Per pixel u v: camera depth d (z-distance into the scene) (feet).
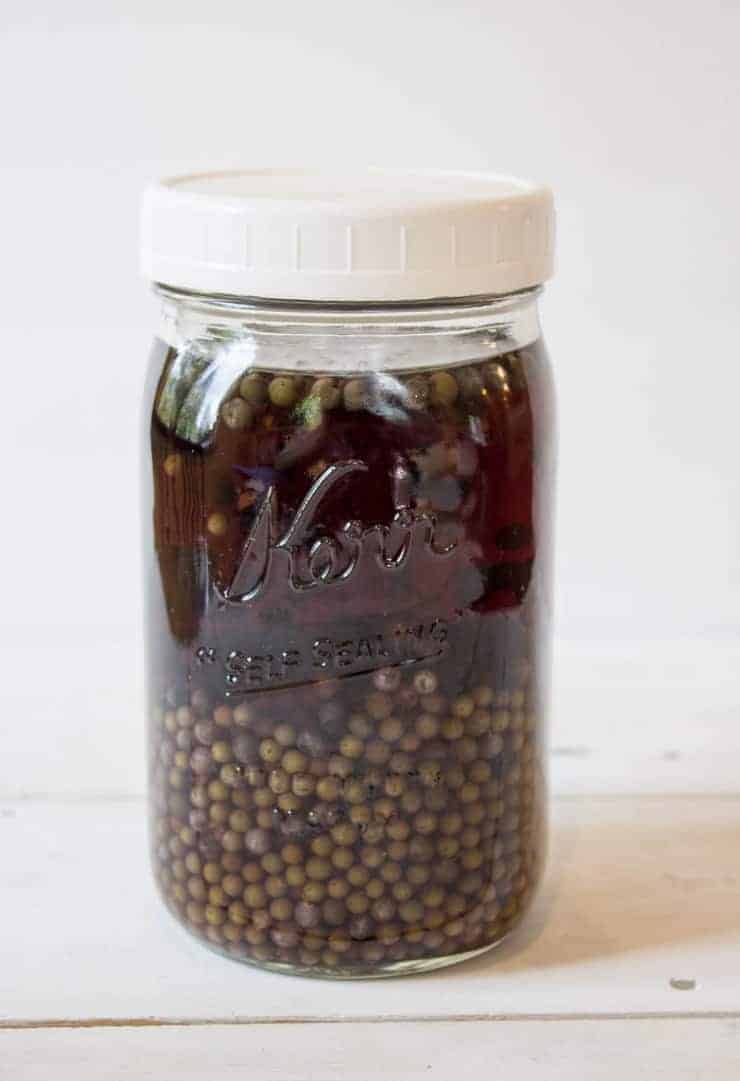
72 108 2.14
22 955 1.81
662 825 2.06
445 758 1.70
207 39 2.13
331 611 1.66
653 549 2.31
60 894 1.91
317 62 2.13
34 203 2.17
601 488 2.29
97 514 2.29
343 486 1.64
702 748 2.25
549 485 1.75
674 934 1.85
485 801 1.73
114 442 2.26
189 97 2.14
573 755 2.23
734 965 1.80
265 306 1.61
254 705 1.69
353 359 1.64
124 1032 1.70
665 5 2.11
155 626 1.77
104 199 2.17
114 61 2.13
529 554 1.72
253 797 1.71
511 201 1.63
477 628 1.69
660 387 2.25
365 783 1.69
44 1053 1.67
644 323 2.22
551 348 2.23
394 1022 1.71
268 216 1.58
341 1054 1.67
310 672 1.67
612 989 1.76
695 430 2.27
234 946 1.76
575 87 2.14
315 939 1.72
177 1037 1.69
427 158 2.16
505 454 1.67
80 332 2.22
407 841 1.70
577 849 2.00
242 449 1.65
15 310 2.21
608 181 2.17
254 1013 1.72
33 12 2.11
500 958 1.80
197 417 1.67
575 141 2.16
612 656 2.29
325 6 2.12
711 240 2.19
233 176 1.82
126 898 1.90
